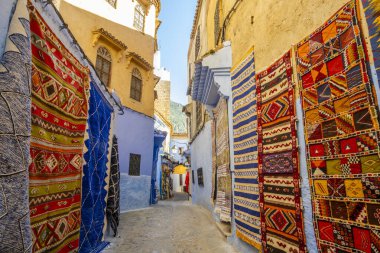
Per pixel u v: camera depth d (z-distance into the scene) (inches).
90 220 136.6
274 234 111.7
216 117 257.4
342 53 83.0
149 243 173.2
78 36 330.6
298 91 104.7
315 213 88.0
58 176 96.3
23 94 58.9
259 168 128.4
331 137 84.4
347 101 79.3
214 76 192.1
